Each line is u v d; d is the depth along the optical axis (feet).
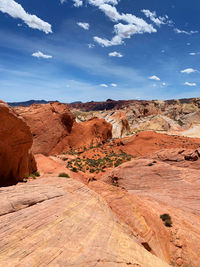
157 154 98.32
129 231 30.37
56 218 19.83
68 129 209.77
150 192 71.05
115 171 91.40
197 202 57.88
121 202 42.70
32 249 14.56
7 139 40.57
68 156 155.33
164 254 34.94
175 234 41.24
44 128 189.26
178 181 72.13
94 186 50.52
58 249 15.48
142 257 19.33
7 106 39.24
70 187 29.58
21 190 22.97
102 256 16.19
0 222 16.10
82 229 19.72
